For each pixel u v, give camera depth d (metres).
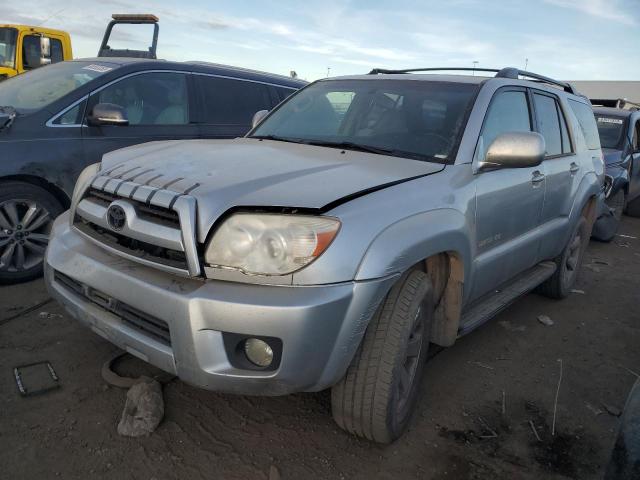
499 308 3.59
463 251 2.89
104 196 2.66
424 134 3.22
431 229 2.58
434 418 3.00
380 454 2.66
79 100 4.50
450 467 2.62
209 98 5.46
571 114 4.76
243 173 2.51
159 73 5.12
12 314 3.67
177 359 2.26
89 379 2.99
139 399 2.69
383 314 2.48
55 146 4.26
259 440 2.65
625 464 1.71
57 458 2.40
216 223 2.24
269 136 3.66
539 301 5.07
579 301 5.17
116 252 2.50
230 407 2.88
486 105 3.36
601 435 3.01
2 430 2.54
